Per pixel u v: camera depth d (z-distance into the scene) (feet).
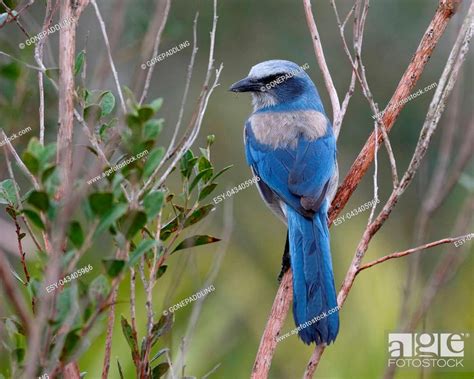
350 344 39.09
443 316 44.86
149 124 22.38
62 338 20.29
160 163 23.39
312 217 37.04
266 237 62.90
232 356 43.19
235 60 68.39
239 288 49.42
